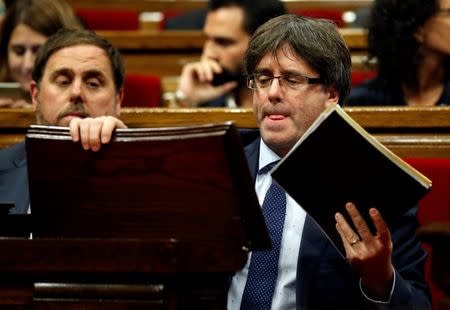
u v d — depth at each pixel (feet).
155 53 28.99
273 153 14.75
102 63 16.85
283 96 14.10
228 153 11.28
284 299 13.93
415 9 20.85
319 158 11.98
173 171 11.55
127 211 11.76
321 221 12.56
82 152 11.94
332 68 14.23
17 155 16.66
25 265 11.12
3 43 23.84
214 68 23.18
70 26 23.89
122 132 11.85
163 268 10.93
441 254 10.99
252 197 11.33
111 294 11.14
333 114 11.75
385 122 17.39
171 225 11.57
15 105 21.39
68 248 11.07
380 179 12.02
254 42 14.37
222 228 11.36
